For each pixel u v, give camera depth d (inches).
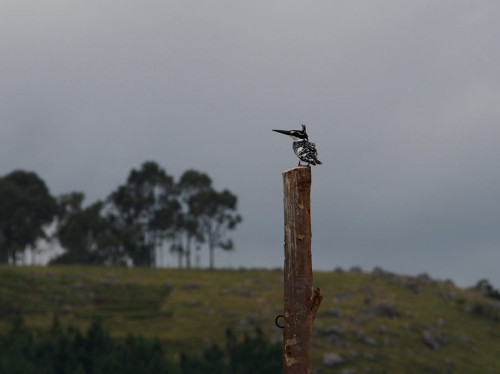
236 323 5270.7
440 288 6323.8
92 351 4456.2
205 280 6496.1
